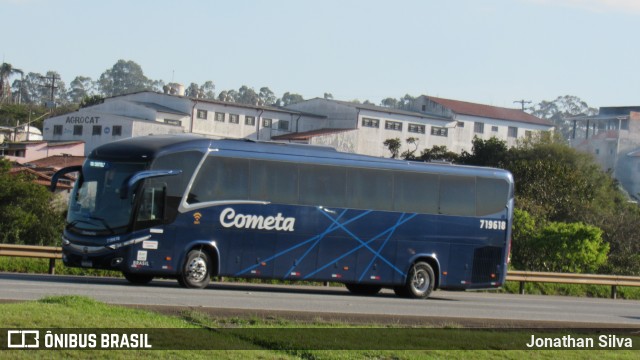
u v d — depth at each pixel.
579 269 53.16
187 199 27.77
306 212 29.83
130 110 105.69
